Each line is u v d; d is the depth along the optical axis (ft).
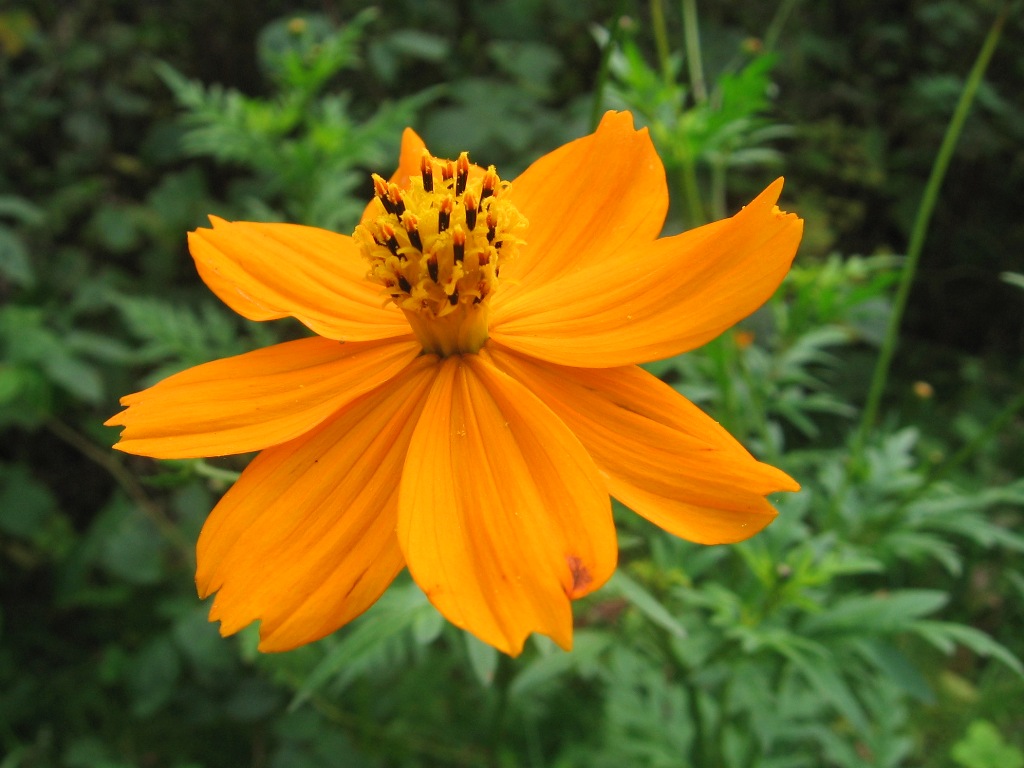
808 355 0.54
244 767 0.71
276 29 0.90
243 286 0.32
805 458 0.53
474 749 0.64
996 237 1.14
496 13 1.10
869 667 0.57
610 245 0.32
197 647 0.68
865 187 1.14
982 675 0.80
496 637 0.24
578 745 0.60
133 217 0.92
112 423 0.28
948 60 1.15
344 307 0.33
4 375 0.70
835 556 0.43
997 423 0.48
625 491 0.27
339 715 0.65
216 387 0.30
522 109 0.93
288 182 0.61
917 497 0.50
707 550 0.45
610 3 1.10
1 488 0.77
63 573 0.75
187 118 0.61
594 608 0.53
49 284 0.86
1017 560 0.85
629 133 0.33
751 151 0.55
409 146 0.35
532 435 0.28
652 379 0.29
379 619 0.39
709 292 0.28
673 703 0.55
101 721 0.75
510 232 0.31
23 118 0.96
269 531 0.27
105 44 1.00
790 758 0.55
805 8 1.18
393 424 0.29
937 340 1.17
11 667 0.76
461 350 0.31
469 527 0.26
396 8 1.06
